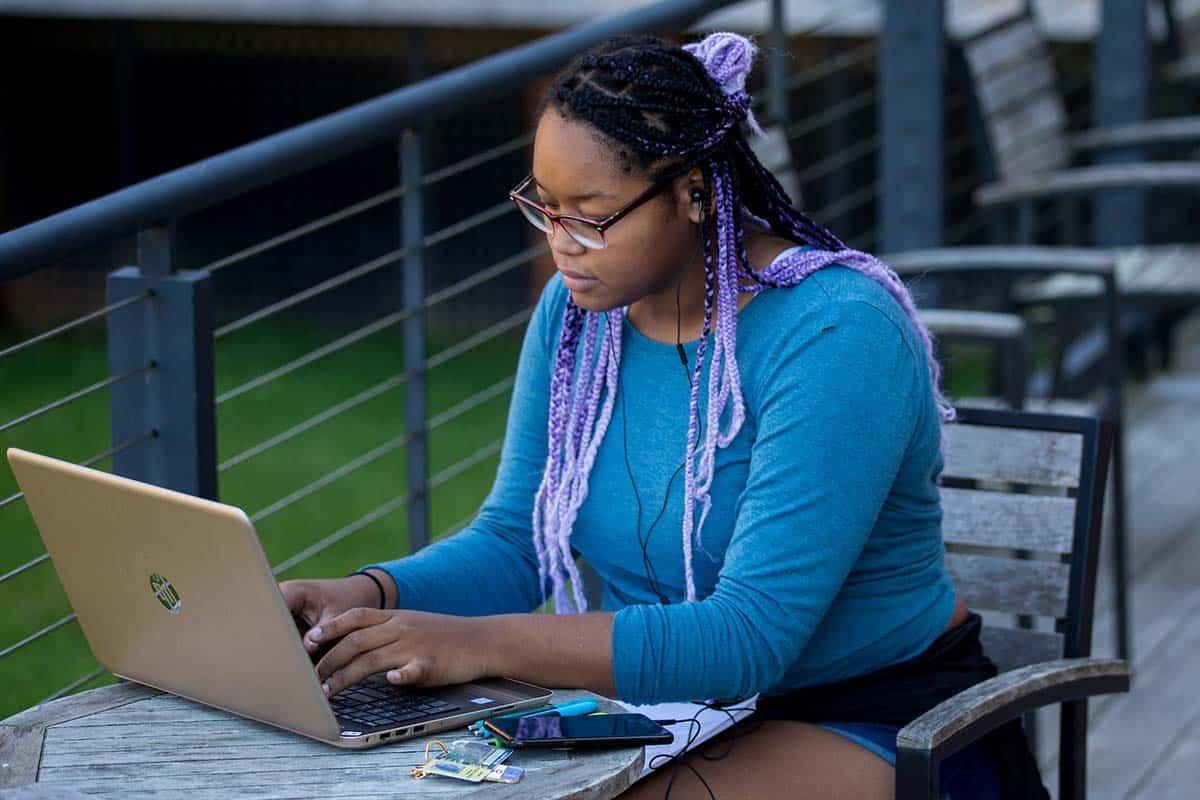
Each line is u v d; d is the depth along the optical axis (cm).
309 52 1123
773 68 508
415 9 1045
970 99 618
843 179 1041
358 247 1156
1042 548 315
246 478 881
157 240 322
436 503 834
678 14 458
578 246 259
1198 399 750
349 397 1038
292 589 270
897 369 259
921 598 276
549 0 1039
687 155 256
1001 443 319
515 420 304
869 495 256
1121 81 747
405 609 282
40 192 1180
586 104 254
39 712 243
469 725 236
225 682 237
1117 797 414
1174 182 559
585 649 248
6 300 1222
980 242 1008
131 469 330
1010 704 258
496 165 1126
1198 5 890
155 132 1159
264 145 340
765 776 259
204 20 1106
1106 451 312
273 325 1177
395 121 370
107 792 216
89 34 1148
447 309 1159
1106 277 497
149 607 241
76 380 1099
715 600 254
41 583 761
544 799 211
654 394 276
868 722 271
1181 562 572
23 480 249
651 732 230
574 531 287
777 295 266
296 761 224
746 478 268
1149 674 487
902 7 593
